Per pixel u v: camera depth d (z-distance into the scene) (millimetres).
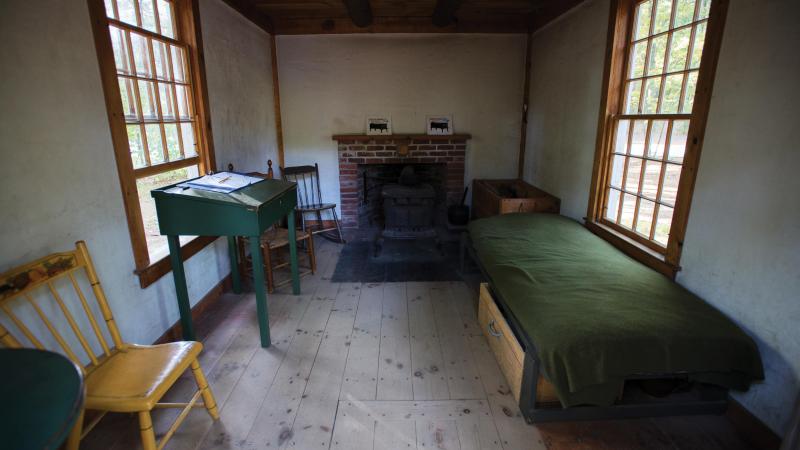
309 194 4875
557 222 3270
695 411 1844
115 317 2002
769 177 1648
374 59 4562
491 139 4832
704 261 2008
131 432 1774
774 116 1621
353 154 4730
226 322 2736
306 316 2820
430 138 4699
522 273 2314
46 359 971
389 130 4719
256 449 1686
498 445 1713
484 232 3154
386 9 4051
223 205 2176
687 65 2230
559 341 1657
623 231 2840
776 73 1610
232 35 3410
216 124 3092
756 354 1659
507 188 4449
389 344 2475
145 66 2311
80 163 1776
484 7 4016
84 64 1789
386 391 2047
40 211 1590
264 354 2363
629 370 1639
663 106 2443
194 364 1732
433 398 1997
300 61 4531
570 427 1812
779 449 1509
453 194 4938
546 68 4105
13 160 1483
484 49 4586
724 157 1871
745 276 1768
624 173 2859
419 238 4562
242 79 3623
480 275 3561
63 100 1686
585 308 1862
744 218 1770
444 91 4684
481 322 2652
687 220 2119
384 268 3730
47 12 1607
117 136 1983
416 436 1759
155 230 2574
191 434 1762
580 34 3385
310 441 1729
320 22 4395
